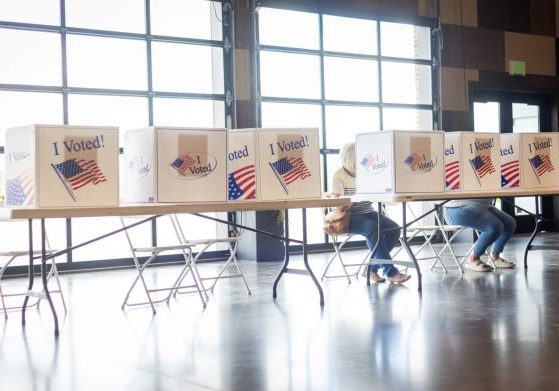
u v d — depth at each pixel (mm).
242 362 3627
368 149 5945
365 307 5223
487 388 3020
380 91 10719
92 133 4453
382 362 3531
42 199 4324
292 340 4129
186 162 4789
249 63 9570
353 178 6477
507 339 3980
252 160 5188
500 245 7391
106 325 4832
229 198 5168
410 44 11078
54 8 8344
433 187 5898
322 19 10188
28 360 3818
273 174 5227
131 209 4531
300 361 3607
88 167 4438
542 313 4766
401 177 5766
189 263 5805
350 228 6527
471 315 4750
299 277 7293
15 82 8117
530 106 12312
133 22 8883
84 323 4938
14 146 4551
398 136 5750
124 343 4199
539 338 3986
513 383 3086
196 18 9320
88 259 8641
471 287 6070
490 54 11648
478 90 11727
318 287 5480
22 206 4484
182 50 9211
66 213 4336
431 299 5484
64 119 8391
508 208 11883
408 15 10859
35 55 8234
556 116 12367
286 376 3322
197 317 5043
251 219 9367
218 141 4887
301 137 5316
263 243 9312
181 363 3648
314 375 3322
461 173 6277
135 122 8875
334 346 3930
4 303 5637
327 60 10250
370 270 6656
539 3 12211
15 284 7402
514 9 11930
